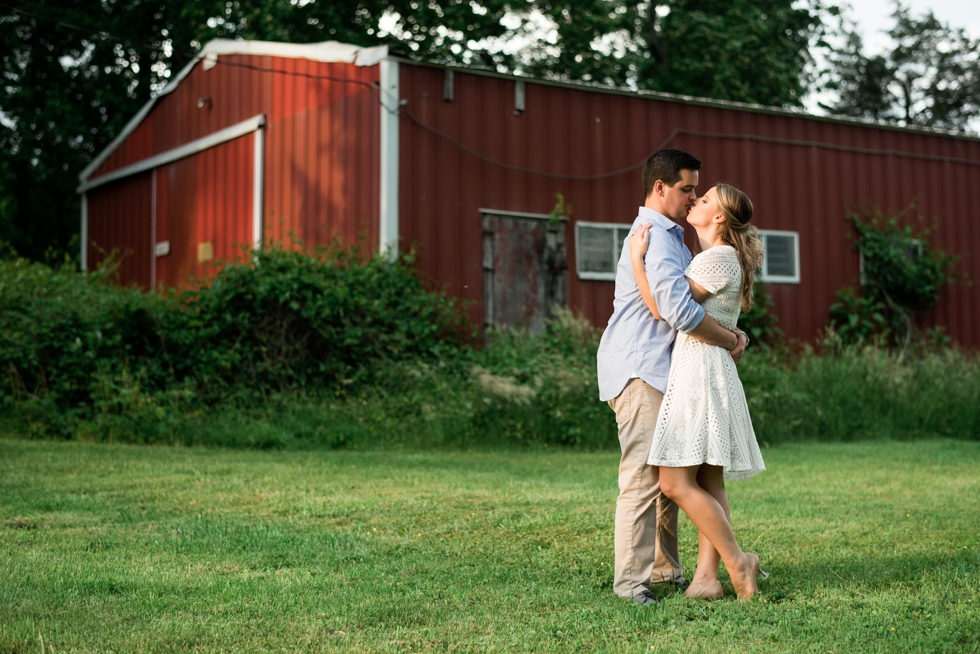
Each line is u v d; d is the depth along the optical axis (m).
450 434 8.27
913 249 13.87
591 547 3.96
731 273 3.27
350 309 9.49
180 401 8.69
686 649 2.59
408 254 10.41
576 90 11.48
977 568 3.53
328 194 11.23
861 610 2.98
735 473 3.43
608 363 3.33
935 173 14.12
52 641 2.56
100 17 20.08
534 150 11.20
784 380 9.90
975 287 14.35
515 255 11.00
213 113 13.43
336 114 11.20
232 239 12.94
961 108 32.72
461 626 2.79
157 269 14.76
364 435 8.22
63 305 9.05
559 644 2.63
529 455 7.61
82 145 20.39
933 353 12.55
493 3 18.47
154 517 4.53
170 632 2.66
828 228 13.20
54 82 20.38
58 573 3.33
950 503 5.13
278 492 5.27
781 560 3.72
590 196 11.48
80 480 5.61
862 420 9.80
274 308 9.38
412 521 4.49
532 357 9.52
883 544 4.02
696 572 3.31
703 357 3.24
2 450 6.99
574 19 19.08
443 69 10.72
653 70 21.09
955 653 2.55
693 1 21.61
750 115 12.66
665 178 3.37
